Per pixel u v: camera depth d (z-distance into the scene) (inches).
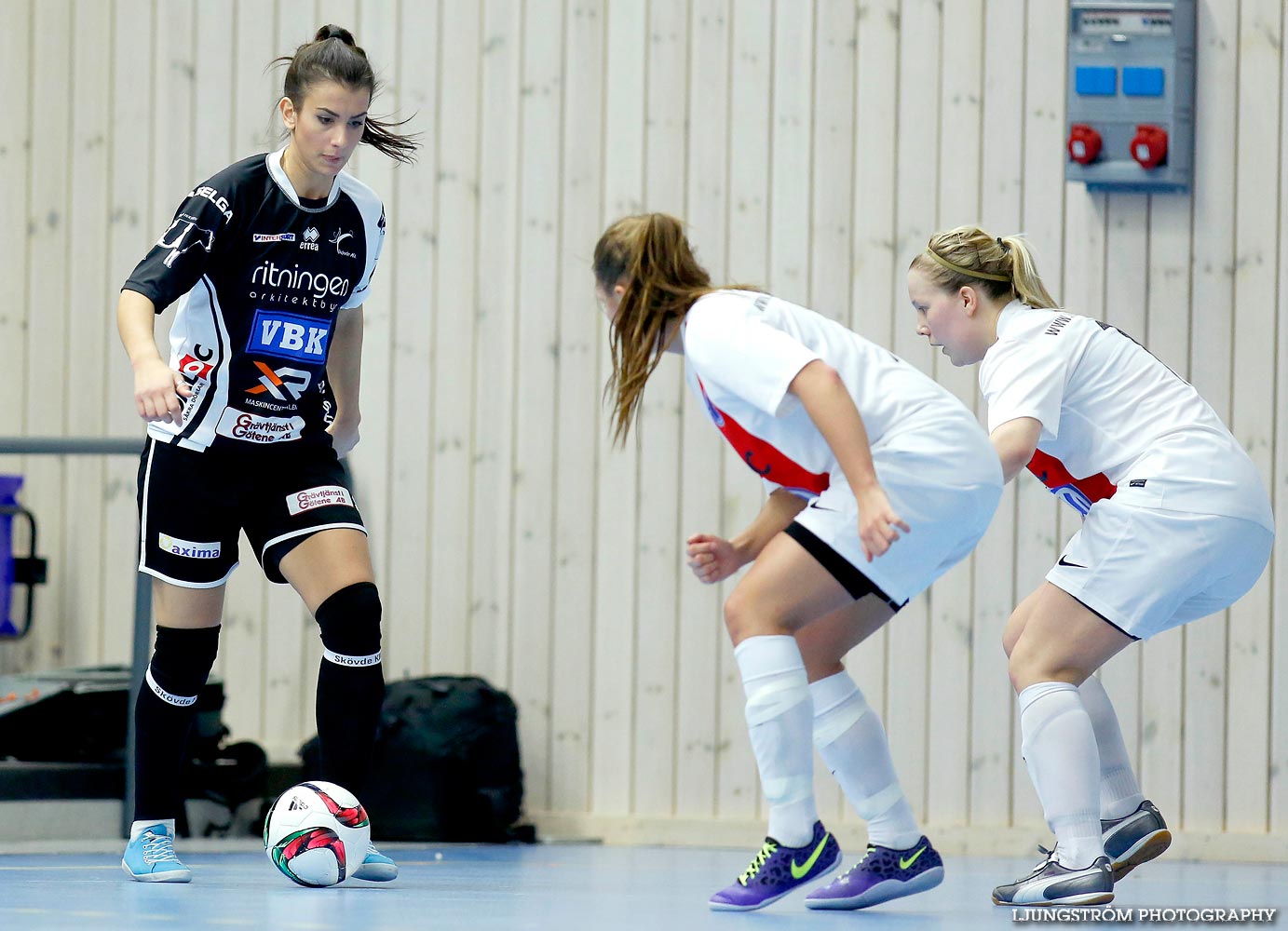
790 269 706.8
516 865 539.8
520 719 712.4
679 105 718.5
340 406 462.3
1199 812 661.9
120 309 388.2
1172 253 680.4
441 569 724.0
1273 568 663.8
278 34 754.8
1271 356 672.4
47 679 665.6
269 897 378.9
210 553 422.0
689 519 706.8
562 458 718.5
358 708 413.4
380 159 737.6
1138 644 670.5
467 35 735.7
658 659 704.4
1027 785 673.6
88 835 623.2
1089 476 393.1
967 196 697.0
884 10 705.6
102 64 765.9
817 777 682.2
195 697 434.9
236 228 407.2
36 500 759.7
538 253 725.9
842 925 319.9
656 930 305.1
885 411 338.0
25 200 767.1
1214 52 680.4
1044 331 392.5
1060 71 692.1
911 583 339.0
